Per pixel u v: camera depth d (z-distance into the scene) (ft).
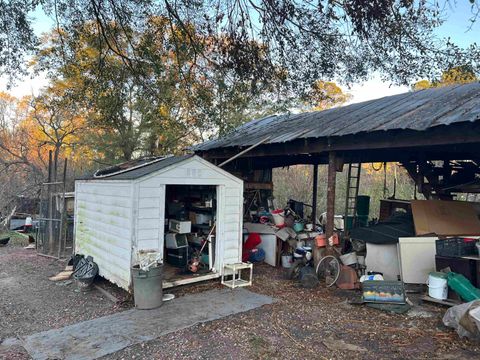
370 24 15.10
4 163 57.21
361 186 57.31
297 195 58.54
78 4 19.36
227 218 22.36
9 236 38.99
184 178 20.51
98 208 22.06
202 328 15.02
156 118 37.60
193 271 22.09
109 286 21.07
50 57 25.22
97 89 23.94
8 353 12.90
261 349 13.10
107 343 13.53
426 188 31.07
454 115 17.40
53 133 55.77
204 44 20.16
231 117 29.99
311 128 25.76
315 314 16.87
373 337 14.25
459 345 13.43
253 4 17.02
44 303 18.47
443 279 17.78
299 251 25.77
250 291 20.54
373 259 22.54
